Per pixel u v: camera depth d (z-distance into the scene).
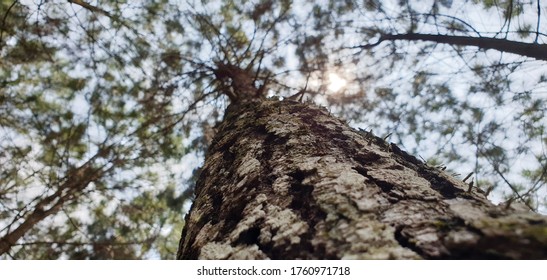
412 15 4.31
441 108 4.64
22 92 4.79
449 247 0.75
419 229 0.83
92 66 4.93
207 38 5.30
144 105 5.23
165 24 5.12
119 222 5.29
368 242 0.82
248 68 4.89
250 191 1.26
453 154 4.34
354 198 0.99
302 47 5.37
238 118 2.56
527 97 3.92
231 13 5.44
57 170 4.67
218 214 1.31
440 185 1.17
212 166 1.91
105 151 4.75
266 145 1.66
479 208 0.88
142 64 5.09
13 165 4.46
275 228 0.99
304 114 2.06
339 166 1.24
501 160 3.94
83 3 4.66
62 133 4.74
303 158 1.37
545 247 0.66
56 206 4.36
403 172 1.24
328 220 0.94
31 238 4.59
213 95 5.16
